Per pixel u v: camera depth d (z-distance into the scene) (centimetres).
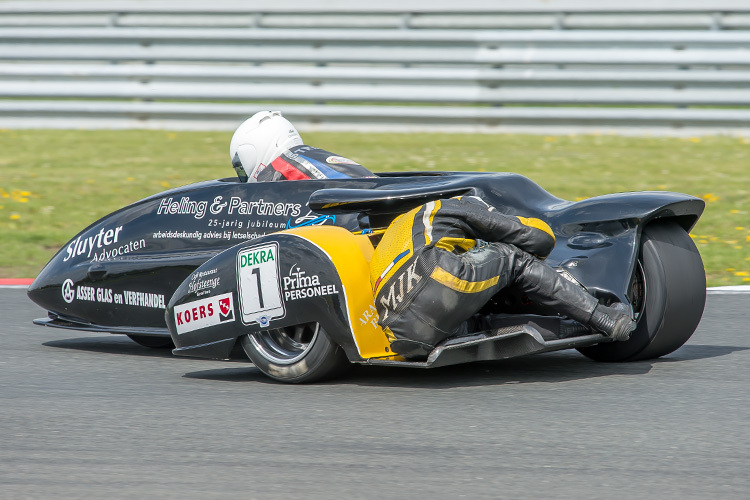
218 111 5309
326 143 4775
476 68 5088
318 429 1423
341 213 1836
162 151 4772
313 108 5219
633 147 4672
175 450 1332
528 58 5003
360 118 5203
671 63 4825
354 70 5147
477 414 1490
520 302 1764
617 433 1382
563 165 4234
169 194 2064
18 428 1445
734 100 4759
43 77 5431
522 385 1673
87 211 3628
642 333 1767
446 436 1379
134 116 5444
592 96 4925
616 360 1834
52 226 3441
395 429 1418
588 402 1552
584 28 5153
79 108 5469
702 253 2995
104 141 5088
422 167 4103
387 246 1616
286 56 5266
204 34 5319
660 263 1752
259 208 1934
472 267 1559
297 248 1662
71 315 2111
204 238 1972
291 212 1900
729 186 3847
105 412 1534
